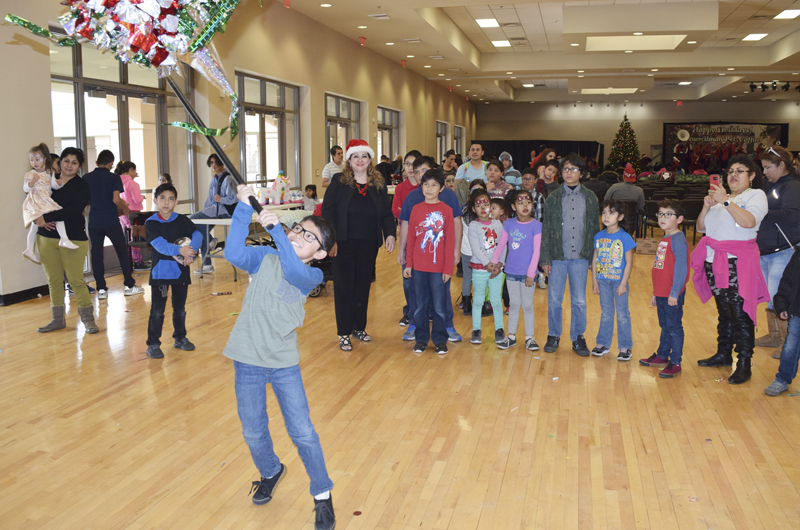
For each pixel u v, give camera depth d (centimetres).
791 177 450
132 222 830
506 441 329
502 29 1471
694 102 2867
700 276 437
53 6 669
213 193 798
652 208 1150
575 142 2906
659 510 262
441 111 2256
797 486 282
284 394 243
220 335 529
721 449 320
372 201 486
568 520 254
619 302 461
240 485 283
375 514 258
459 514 258
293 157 1231
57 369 440
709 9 1143
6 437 331
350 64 1402
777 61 1588
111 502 267
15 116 633
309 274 232
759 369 447
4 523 250
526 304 491
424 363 462
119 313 601
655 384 418
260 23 1024
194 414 363
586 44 1405
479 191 501
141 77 860
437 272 472
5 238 629
